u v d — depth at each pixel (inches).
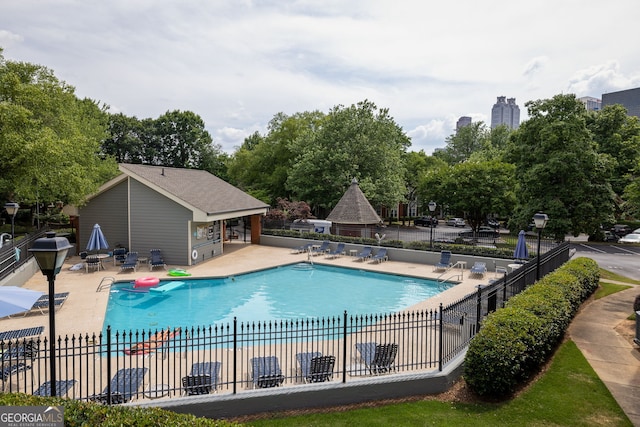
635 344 428.8
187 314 633.6
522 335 339.3
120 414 202.5
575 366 378.6
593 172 1242.6
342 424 290.8
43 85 861.2
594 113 1678.2
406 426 285.0
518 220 1314.0
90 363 402.6
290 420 299.0
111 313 628.4
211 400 303.9
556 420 289.1
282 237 1269.7
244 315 635.5
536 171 1250.6
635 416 293.0
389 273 903.1
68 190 855.1
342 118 1673.2
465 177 1708.9
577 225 1261.1
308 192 1640.0
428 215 2508.6
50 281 255.9
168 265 951.6
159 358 416.8
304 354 386.0
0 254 618.5
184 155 2684.5
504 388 321.1
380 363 362.9
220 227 1121.4
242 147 2709.2
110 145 2442.2
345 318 336.8
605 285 728.3
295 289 797.9
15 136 695.1
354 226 1294.3
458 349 401.7
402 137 2418.8
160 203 957.2
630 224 1768.0
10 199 1010.7
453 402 324.2
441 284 824.9
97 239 813.2
